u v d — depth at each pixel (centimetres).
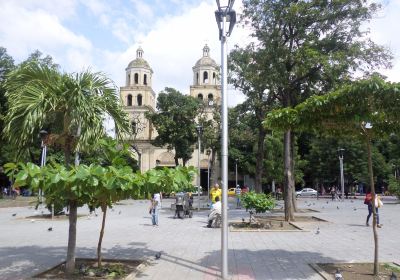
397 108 818
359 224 1989
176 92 5303
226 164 874
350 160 6131
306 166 6606
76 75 895
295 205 2861
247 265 984
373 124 911
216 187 1925
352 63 1969
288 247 1258
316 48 2092
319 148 6338
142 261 1003
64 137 912
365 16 2077
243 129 5134
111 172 740
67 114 886
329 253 1152
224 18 919
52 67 905
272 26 2106
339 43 2095
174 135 5269
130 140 977
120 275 857
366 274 870
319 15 2041
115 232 1670
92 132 867
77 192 745
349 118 868
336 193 5284
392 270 908
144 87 7212
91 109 862
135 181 751
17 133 864
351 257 1090
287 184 2162
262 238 1460
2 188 5203
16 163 815
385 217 2514
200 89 6925
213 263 1002
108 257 1085
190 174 870
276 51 2075
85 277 839
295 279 845
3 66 3903
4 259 1060
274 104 2655
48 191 759
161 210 3131
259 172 2942
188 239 1449
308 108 864
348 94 808
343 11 2055
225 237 853
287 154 2188
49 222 2111
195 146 5588
